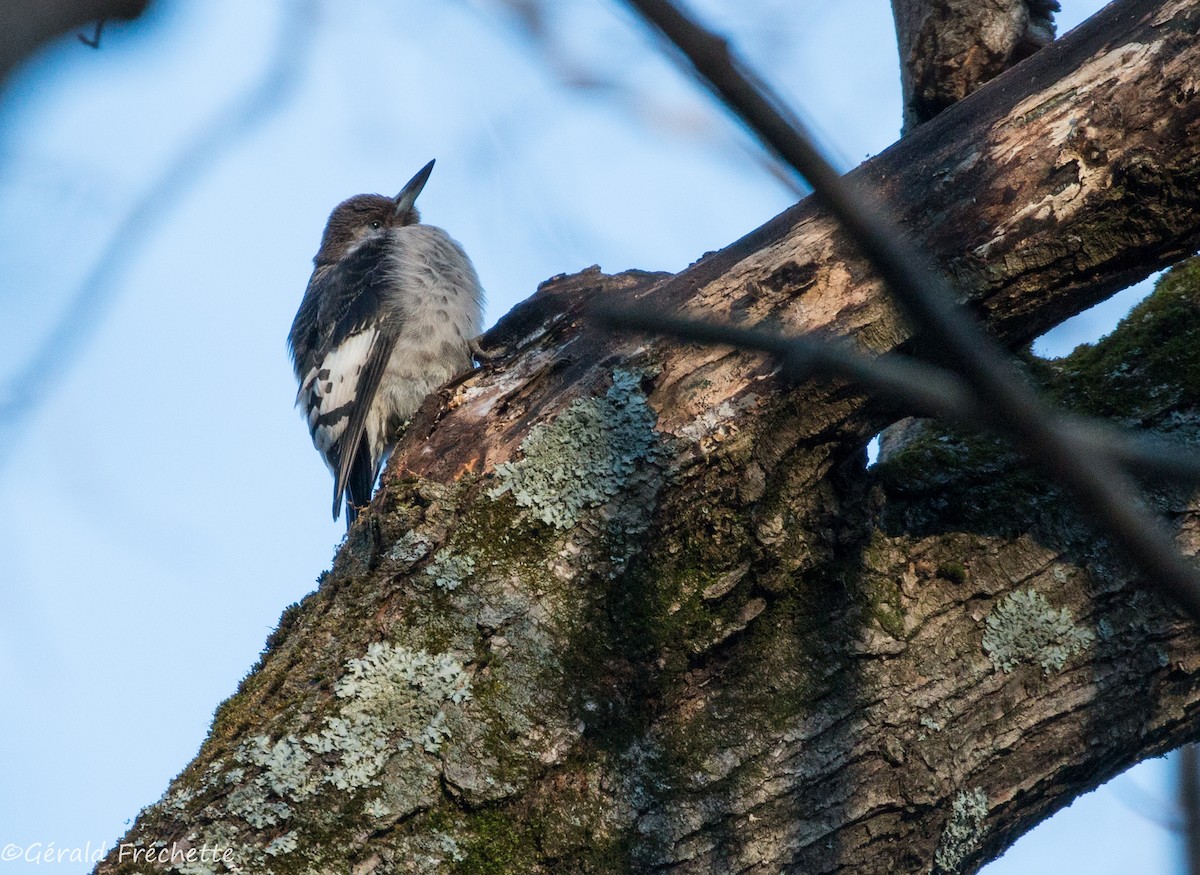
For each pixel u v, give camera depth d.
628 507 5.35
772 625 5.37
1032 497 5.68
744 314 5.47
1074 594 5.50
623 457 5.39
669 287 5.69
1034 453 2.72
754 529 5.32
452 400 5.85
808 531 5.39
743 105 2.59
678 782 5.07
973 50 6.64
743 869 5.00
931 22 6.75
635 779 5.06
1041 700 5.39
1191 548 5.49
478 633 5.18
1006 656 5.40
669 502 5.35
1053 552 5.56
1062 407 5.96
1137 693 5.47
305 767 4.89
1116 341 6.27
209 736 5.26
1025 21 6.61
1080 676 5.43
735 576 5.29
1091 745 5.42
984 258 5.30
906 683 5.32
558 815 4.94
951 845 5.29
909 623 5.42
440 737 4.97
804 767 5.15
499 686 5.08
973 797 5.30
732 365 5.42
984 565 5.54
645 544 5.34
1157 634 5.48
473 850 4.84
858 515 5.48
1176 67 5.14
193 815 4.82
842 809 5.14
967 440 5.95
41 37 3.74
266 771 4.88
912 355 5.31
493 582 5.27
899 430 6.90
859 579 5.46
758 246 5.63
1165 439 5.75
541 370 5.75
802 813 5.11
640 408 5.45
